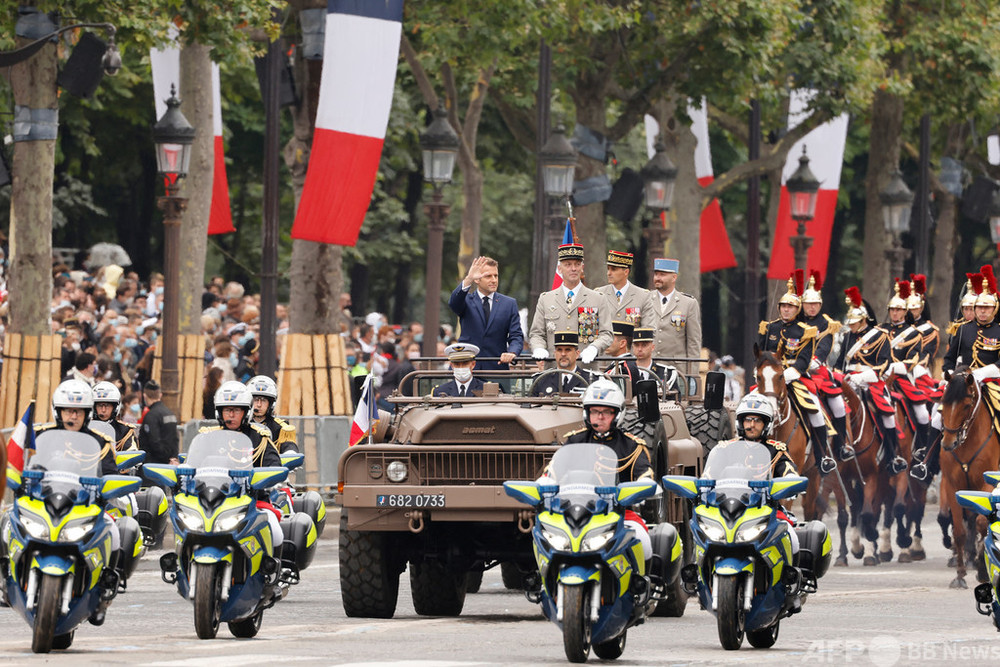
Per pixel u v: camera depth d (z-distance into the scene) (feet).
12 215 204.13
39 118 201.67
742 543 102.27
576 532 97.35
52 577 97.76
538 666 94.68
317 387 215.31
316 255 217.97
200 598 103.24
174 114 209.56
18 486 100.01
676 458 130.00
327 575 165.17
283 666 92.22
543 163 235.81
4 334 219.61
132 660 94.53
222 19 206.69
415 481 122.21
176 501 104.88
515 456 121.39
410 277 470.80
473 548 127.24
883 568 187.93
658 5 282.97
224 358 222.69
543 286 236.84
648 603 101.81
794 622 125.39
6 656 96.78
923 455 196.75
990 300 165.78
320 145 198.59
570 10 263.29
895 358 200.23
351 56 197.67
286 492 128.57
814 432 178.09
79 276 273.13
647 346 141.28
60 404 103.86
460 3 258.57
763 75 293.64
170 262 210.59
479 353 143.13
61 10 201.46
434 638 110.22
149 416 180.45
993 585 108.99
